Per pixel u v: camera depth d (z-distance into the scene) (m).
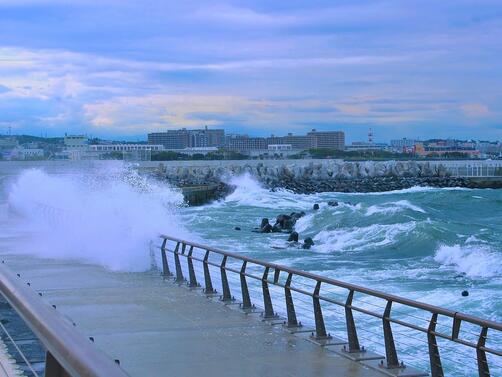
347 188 90.06
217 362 8.77
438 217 45.97
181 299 13.79
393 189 94.50
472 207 61.09
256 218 47.78
